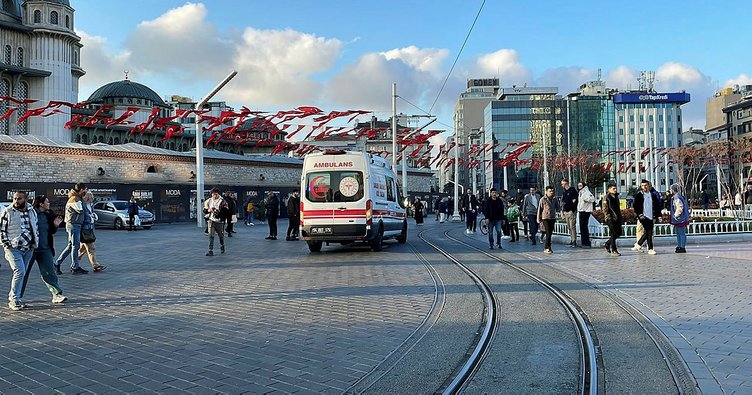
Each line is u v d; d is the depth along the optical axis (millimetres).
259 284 11039
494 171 109250
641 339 6688
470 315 8117
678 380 5215
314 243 17297
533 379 5336
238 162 54438
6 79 66375
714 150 64750
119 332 7270
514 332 7109
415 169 78875
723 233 18734
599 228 18438
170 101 89000
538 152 110750
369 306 8797
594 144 114062
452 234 26000
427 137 37750
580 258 14875
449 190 89062
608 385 5137
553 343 6582
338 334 7082
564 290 10070
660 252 15766
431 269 13031
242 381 5328
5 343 6746
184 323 7754
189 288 10656
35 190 34094
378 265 13867
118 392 5039
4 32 67062
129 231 29547
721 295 9172
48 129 67688
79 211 12820
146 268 13688
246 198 47062
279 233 27188
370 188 16453
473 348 6418
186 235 26000
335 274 12344
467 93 145375
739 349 6172
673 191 15656
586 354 6117
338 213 16312
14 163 38312
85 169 42344
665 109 115250
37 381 5344
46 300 9562
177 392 5035
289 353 6262
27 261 8992
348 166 16516
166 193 39812
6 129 65125
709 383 5105
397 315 8141
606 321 7645
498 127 113812
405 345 6551
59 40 71062
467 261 14617
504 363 5844
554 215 16219
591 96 115125
